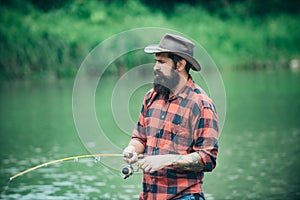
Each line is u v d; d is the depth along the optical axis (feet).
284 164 56.85
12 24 146.10
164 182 24.86
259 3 213.46
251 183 50.26
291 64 193.06
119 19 169.68
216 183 50.44
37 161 58.95
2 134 73.87
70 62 145.89
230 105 100.48
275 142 67.72
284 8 218.59
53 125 80.48
